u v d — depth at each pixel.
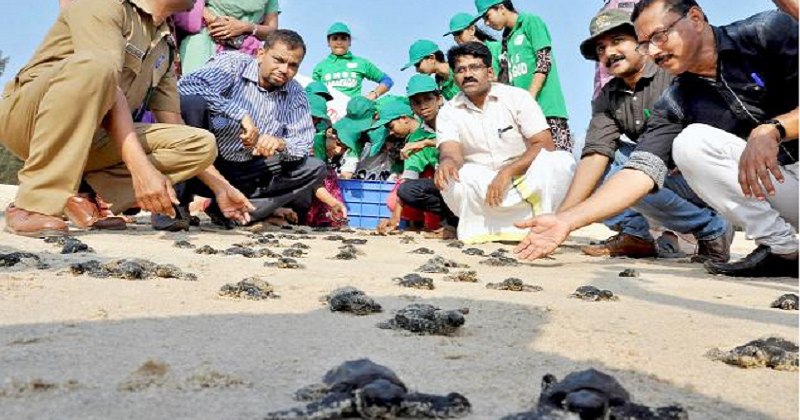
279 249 5.74
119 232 6.20
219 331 2.59
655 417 1.58
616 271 5.15
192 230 7.11
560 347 2.52
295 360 2.20
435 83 9.09
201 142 6.03
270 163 7.71
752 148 3.96
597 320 3.05
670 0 4.23
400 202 8.91
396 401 1.61
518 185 7.12
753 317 3.25
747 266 4.82
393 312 3.06
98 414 1.65
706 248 6.22
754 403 1.93
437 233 8.52
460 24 9.65
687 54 4.27
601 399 1.58
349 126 10.56
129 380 1.90
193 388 1.86
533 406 1.79
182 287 3.53
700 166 4.71
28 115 5.40
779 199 4.73
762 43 4.25
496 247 6.81
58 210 5.38
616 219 6.52
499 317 3.04
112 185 6.23
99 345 2.32
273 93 7.70
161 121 6.55
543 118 7.34
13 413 1.64
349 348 2.38
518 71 8.57
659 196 6.07
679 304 3.60
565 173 7.14
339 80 11.59
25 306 2.90
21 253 4.21
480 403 1.81
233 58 7.55
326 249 6.00
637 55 5.80
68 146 5.32
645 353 2.47
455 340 2.56
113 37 5.40
